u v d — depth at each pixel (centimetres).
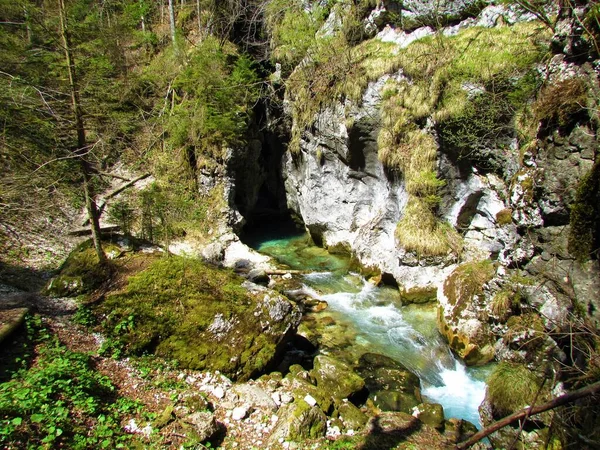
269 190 1725
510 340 638
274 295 709
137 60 1697
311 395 582
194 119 1375
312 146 1315
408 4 1095
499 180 911
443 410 628
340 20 1321
